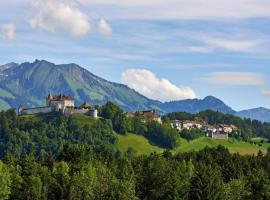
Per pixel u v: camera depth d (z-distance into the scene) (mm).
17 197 163625
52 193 165750
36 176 167125
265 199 170000
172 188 171625
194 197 172500
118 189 159000
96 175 167625
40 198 163875
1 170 158750
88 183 162375
